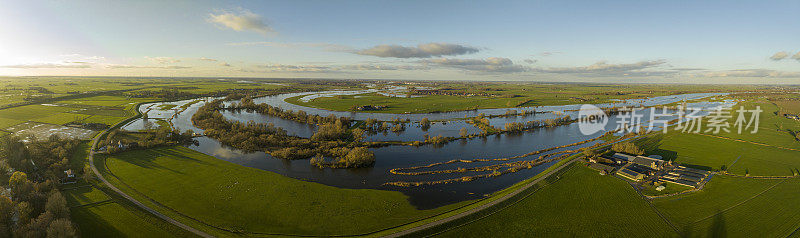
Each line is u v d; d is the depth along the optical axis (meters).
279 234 78.69
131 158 129.75
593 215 88.56
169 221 82.25
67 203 88.50
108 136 160.12
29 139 147.38
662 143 167.88
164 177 110.88
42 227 69.94
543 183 108.25
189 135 167.50
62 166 114.25
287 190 102.75
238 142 158.25
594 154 140.00
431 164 135.12
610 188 105.38
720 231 80.94
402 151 156.00
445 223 82.81
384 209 92.56
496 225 83.25
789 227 82.50
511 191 102.12
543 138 187.62
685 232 80.81
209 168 121.00
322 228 81.69
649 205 94.12
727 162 134.00
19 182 92.25
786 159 138.62
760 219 86.31
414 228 80.56
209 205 91.75
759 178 114.81
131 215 84.12
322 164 129.25
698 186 107.00
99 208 86.81
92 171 113.00
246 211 89.19
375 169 128.38
